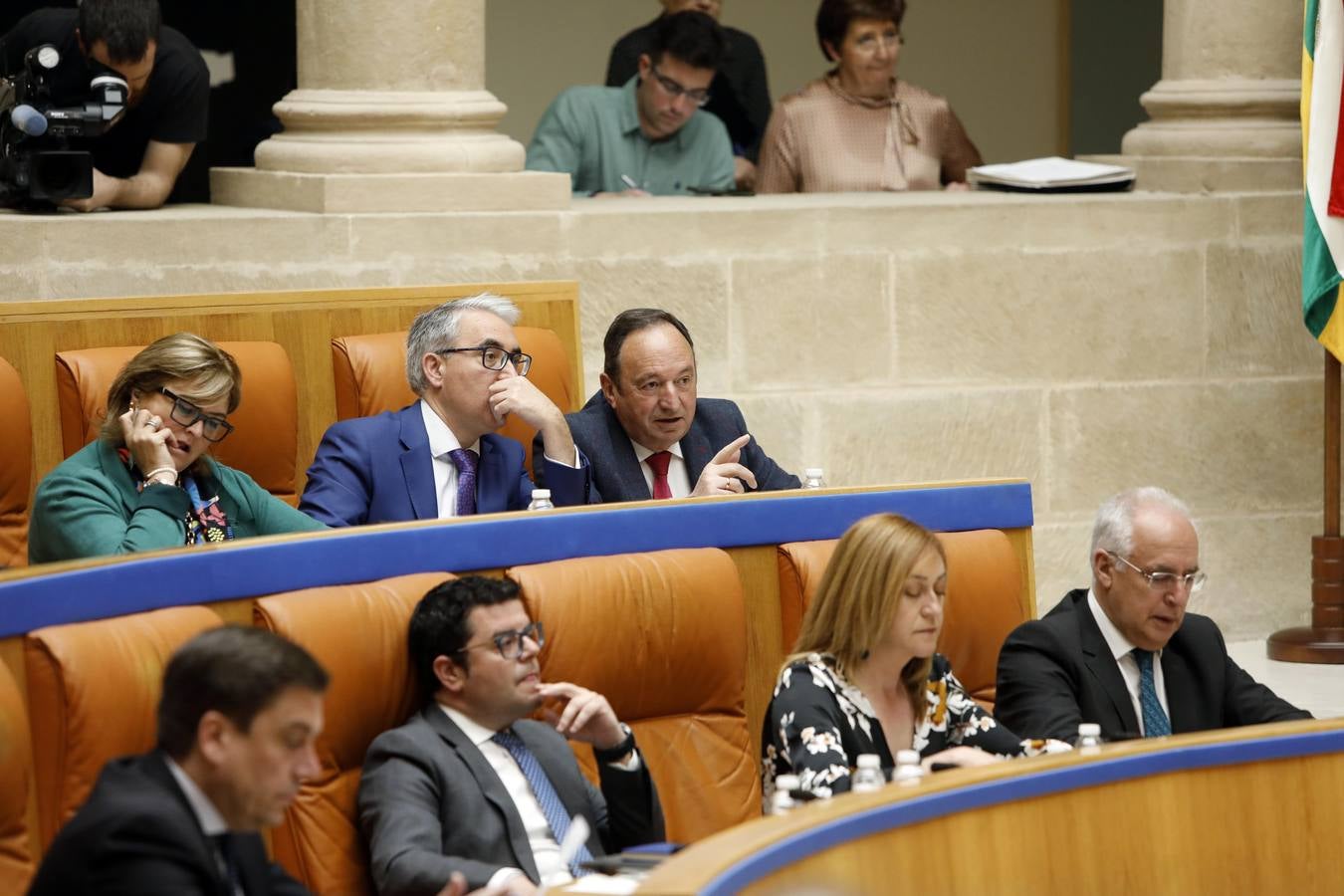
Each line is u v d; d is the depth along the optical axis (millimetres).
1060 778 10062
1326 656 20094
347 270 18094
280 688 8398
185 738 8414
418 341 14820
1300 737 11008
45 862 8242
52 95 17672
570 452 14820
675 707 12766
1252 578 21641
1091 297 20828
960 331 20453
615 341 15094
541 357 16922
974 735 12156
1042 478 20844
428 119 18781
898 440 20359
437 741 10977
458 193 18578
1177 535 12742
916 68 31797
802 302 19875
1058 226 20656
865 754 11414
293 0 24438
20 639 10156
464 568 12195
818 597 11820
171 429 13266
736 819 12695
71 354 15164
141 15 17047
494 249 18641
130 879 8070
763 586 13648
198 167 24328
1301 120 20234
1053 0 32219
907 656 11672
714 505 13375
